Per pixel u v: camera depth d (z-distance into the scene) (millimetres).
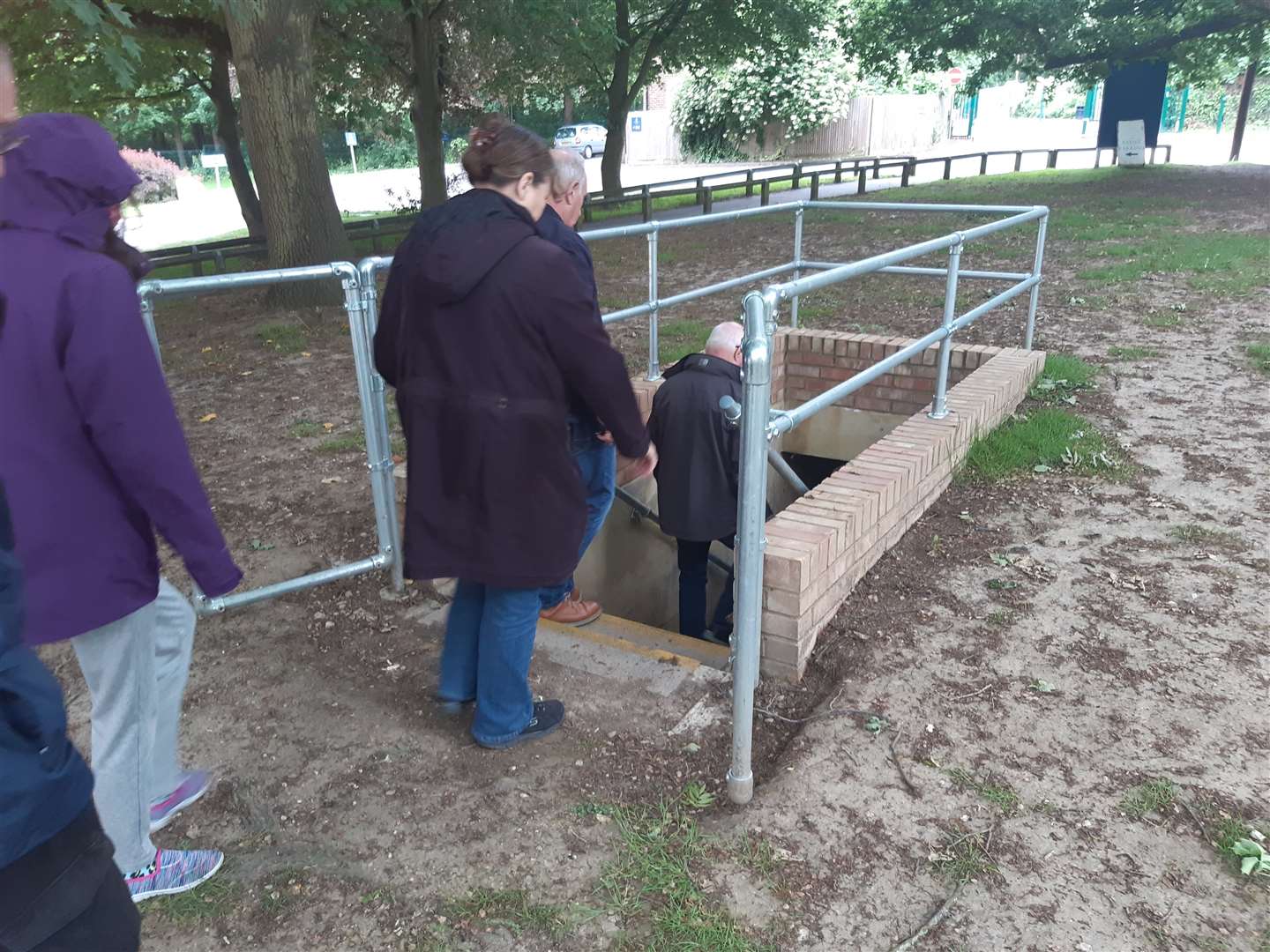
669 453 4219
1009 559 3672
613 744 2760
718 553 6160
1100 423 5074
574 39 16703
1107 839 2307
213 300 10984
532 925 2121
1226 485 4258
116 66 7352
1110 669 2967
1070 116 52062
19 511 1735
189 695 3020
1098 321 7566
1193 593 3383
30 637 1804
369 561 3578
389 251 16234
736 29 21016
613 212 20625
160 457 1783
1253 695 2820
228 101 18281
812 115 38281
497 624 2547
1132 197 16531
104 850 1428
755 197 23047
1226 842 2268
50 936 1341
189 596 3627
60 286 1695
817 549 3016
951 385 5961
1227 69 25141
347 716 2908
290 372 7406
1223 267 9477
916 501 3982
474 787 2574
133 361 1730
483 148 2338
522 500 2338
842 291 9445
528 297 2205
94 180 1748
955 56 24219
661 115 42500
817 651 3146
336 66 16828
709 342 4328
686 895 2180
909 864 2258
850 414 6281
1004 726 2723
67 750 1348
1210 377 5855
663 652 3277
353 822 2457
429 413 2336
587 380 2281
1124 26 19391
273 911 2184
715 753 2719
